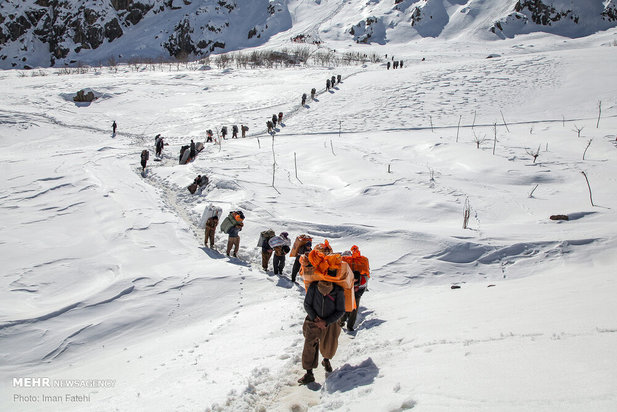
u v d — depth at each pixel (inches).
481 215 540.1
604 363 112.7
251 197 625.6
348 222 512.7
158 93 1980.8
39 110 1644.9
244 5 5369.1
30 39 4891.7
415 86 1633.9
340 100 1594.5
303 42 4286.4
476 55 3336.6
